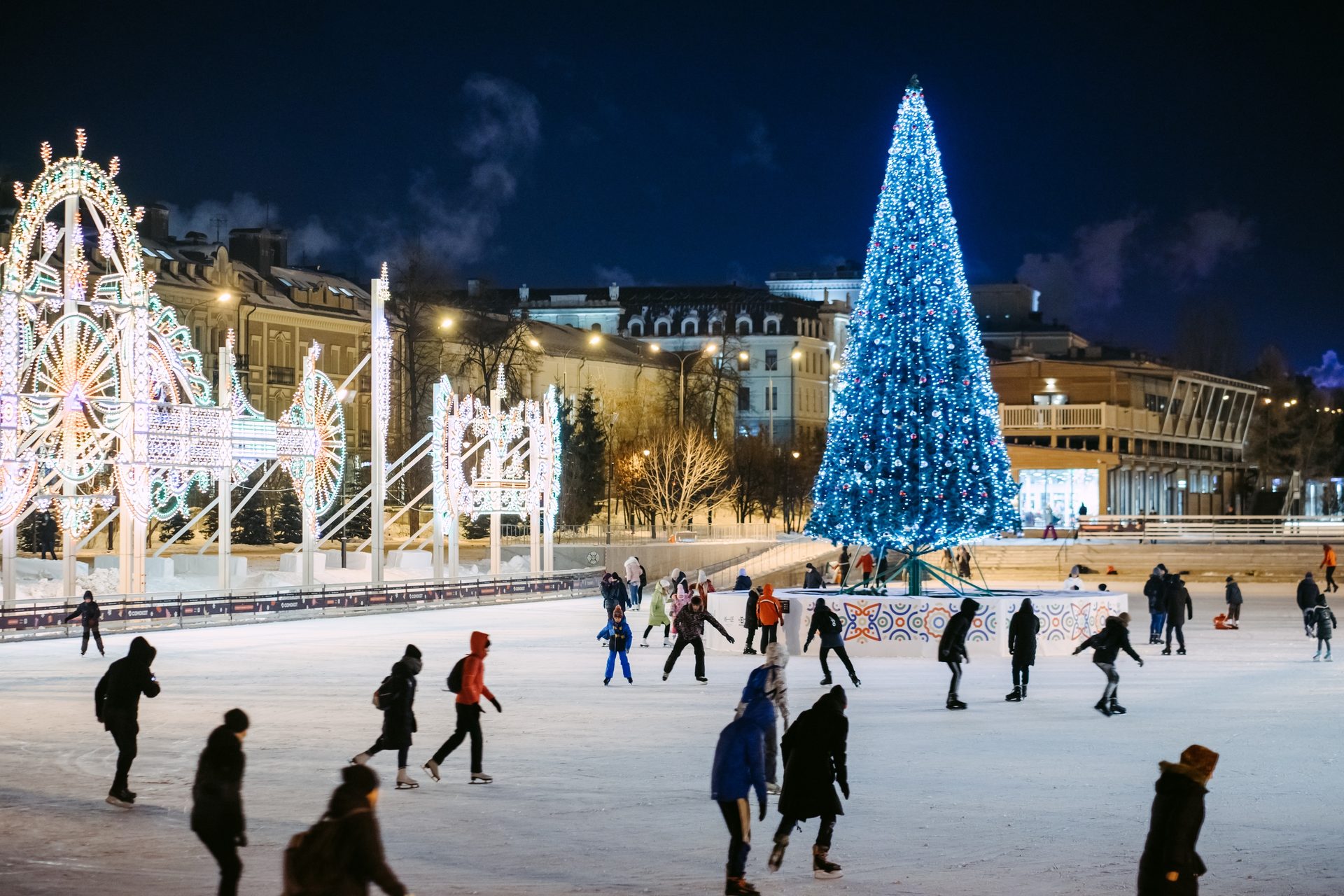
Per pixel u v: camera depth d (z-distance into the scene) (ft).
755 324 525.75
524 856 49.26
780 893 44.57
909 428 119.14
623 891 44.78
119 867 47.39
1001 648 115.65
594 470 318.45
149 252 291.99
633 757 68.64
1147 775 64.18
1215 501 379.35
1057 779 63.26
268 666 108.88
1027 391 325.83
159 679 100.07
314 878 30.76
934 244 120.26
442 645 128.47
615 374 439.63
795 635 120.26
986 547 242.78
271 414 321.52
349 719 80.23
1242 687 96.53
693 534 289.94
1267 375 429.38
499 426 196.03
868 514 119.96
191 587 171.53
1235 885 45.96
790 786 46.75
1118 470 317.83
